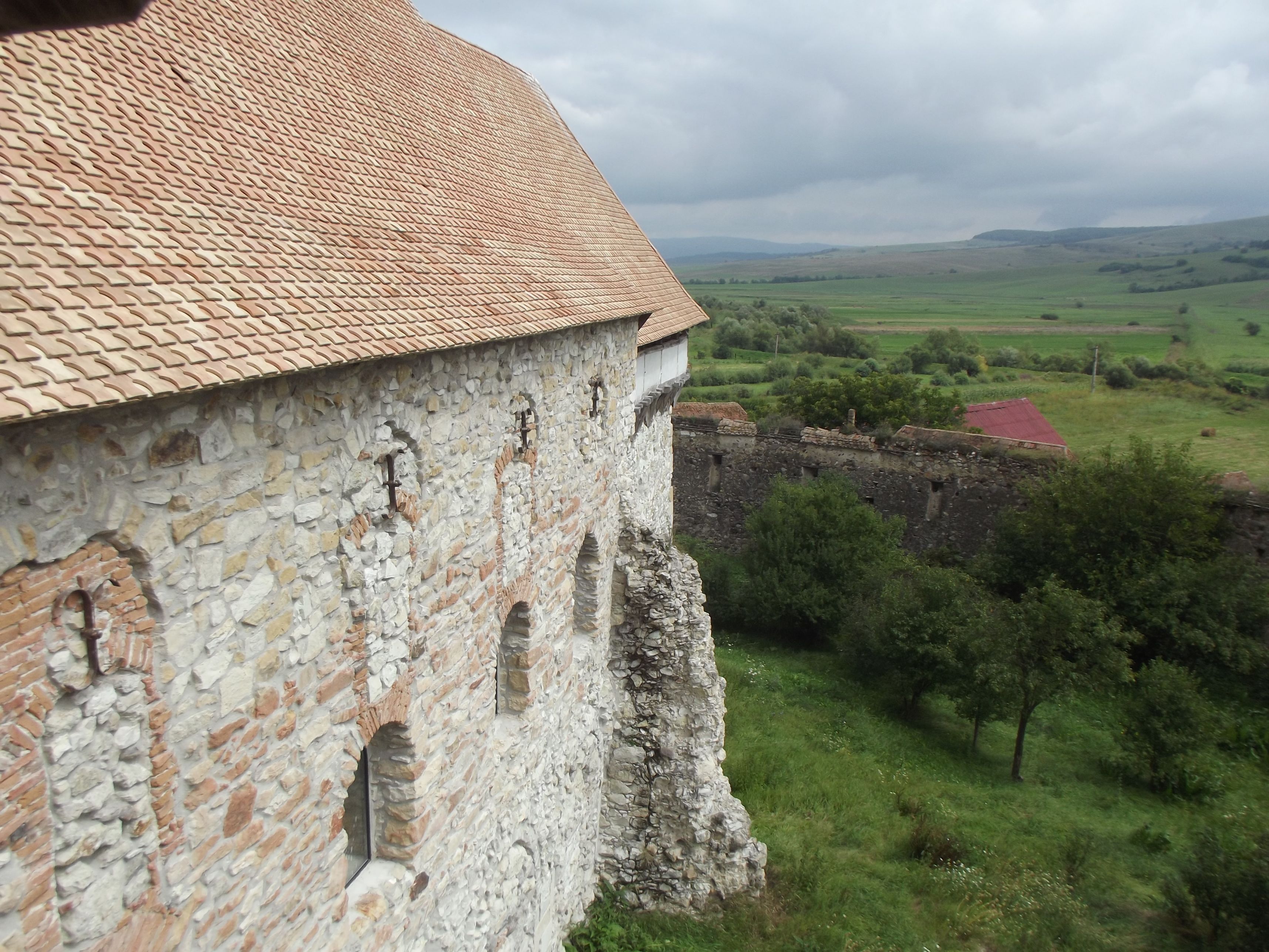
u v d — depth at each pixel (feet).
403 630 22.57
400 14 39.11
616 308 37.01
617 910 41.96
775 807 52.80
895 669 70.59
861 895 44.75
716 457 110.63
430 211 27.68
